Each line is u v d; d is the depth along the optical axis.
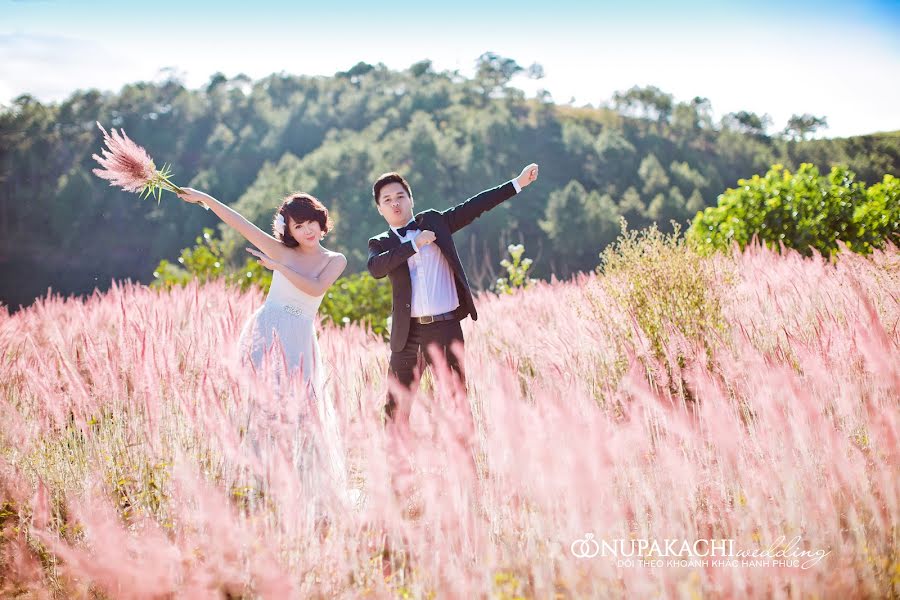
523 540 2.62
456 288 3.93
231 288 7.07
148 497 2.96
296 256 3.68
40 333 5.50
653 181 77.94
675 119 99.56
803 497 2.57
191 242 76.38
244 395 3.05
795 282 4.94
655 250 4.98
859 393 3.31
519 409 2.73
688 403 3.81
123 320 3.69
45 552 2.83
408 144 77.44
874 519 2.50
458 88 107.44
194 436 3.26
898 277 4.68
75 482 3.16
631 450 2.97
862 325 3.16
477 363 4.39
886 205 8.48
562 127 95.94
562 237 72.06
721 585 2.20
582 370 4.27
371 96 100.62
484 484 2.93
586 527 2.46
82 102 91.62
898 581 2.27
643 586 2.19
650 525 2.68
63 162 84.75
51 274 72.00
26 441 3.29
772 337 4.23
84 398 3.27
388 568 2.67
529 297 7.07
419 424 3.18
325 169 71.06
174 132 90.50
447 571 2.37
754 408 3.20
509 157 84.75
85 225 76.94
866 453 2.93
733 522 2.60
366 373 3.99
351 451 3.42
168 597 2.42
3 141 85.19
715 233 9.01
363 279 10.15
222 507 2.51
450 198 76.38
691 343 3.71
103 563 2.38
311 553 2.54
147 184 3.51
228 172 85.12
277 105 98.25
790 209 8.60
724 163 87.12
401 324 3.88
